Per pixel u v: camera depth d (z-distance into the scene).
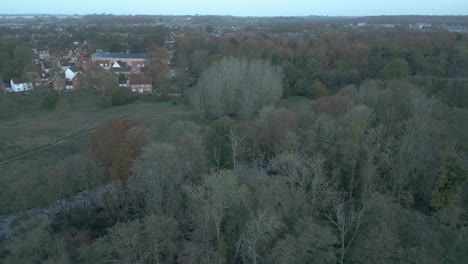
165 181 32.88
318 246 26.14
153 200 32.25
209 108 75.88
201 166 37.19
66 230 35.19
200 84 78.38
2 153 60.34
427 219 31.95
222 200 27.48
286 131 44.09
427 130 42.22
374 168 36.22
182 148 36.22
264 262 26.53
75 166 37.50
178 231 28.83
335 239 26.83
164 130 56.28
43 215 38.22
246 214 28.41
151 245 26.80
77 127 74.94
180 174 34.41
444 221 32.72
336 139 40.97
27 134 70.31
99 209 39.78
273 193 29.61
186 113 81.94
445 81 76.56
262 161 44.34
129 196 37.41
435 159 37.59
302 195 31.23
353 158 37.84
